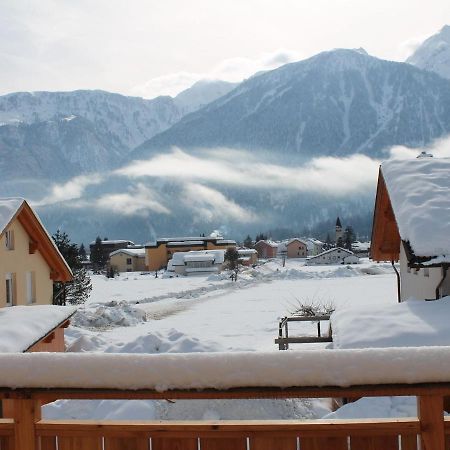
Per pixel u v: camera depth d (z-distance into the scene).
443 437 2.67
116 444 2.84
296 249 162.38
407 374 2.55
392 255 20.47
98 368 2.68
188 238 122.44
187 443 2.83
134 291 60.06
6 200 18.77
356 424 2.75
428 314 11.85
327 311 30.42
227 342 25.00
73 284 40.50
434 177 15.70
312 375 2.57
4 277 17.89
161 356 2.68
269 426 2.78
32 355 2.74
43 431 2.84
